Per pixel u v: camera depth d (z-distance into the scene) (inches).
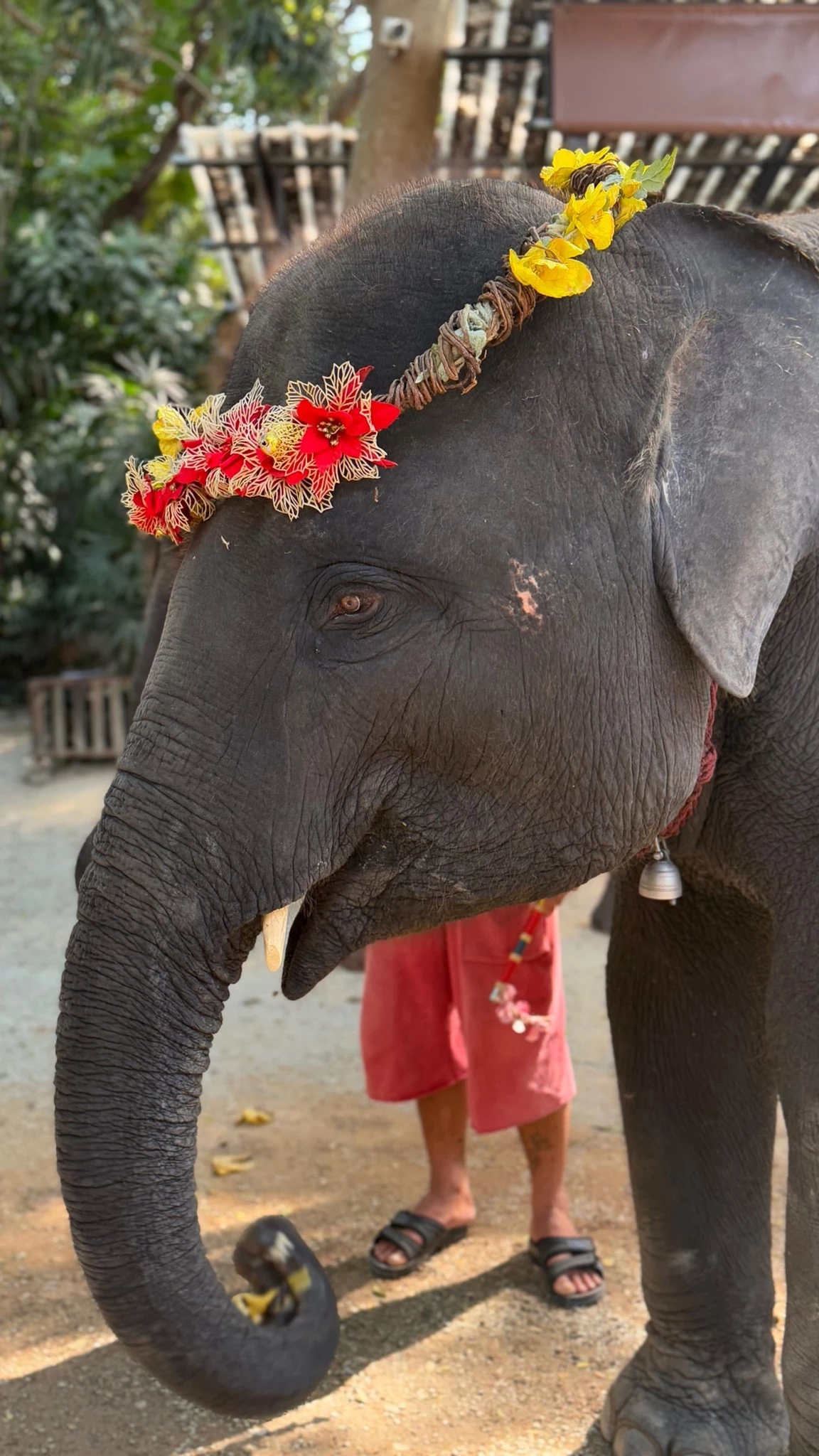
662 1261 94.4
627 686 67.4
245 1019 187.9
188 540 67.6
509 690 65.4
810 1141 72.7
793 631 73.0
